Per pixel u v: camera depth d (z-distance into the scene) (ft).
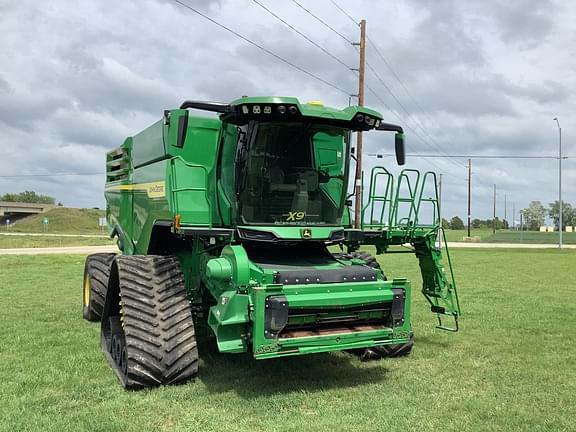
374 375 20.39
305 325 17.46
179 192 20.53
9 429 14.58
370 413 16.17
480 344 26.05
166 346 17.75
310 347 16.80
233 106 18.33
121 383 18.25
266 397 17.46
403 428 15.05
